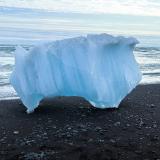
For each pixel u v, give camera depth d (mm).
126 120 10156
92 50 10766
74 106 10906
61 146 8500
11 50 16609
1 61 14938
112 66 10930
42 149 8367
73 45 10703
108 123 9914
